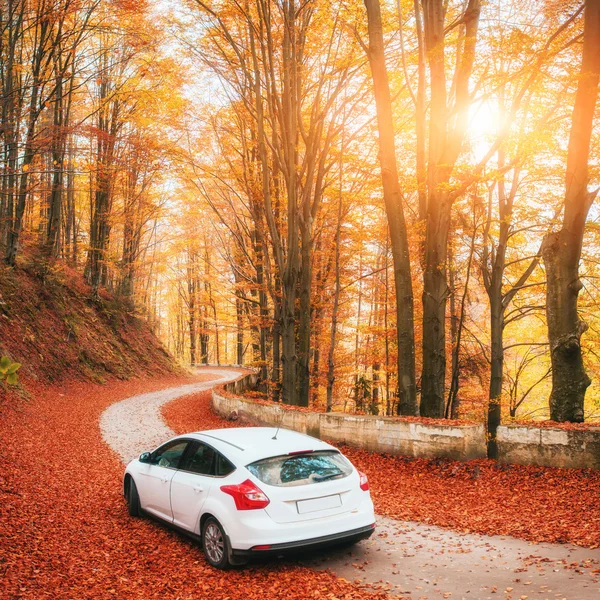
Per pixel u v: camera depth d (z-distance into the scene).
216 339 62.97
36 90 17.97
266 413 14.98
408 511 7.85
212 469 6.14
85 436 14.12
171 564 5.85
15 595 4.82
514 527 6.80
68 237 37.34
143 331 39.50
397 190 13.12
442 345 12.88
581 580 4.97
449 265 15.67
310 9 16.72
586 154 10.93
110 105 27.62
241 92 17.78
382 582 5.23
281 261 17.53
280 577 5.39
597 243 16.78
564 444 8.86
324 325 25.80
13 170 16.77
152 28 19.20
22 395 17.02
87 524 7.26
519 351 24.23
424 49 14.59
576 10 12.13
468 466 9.62
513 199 16.55
